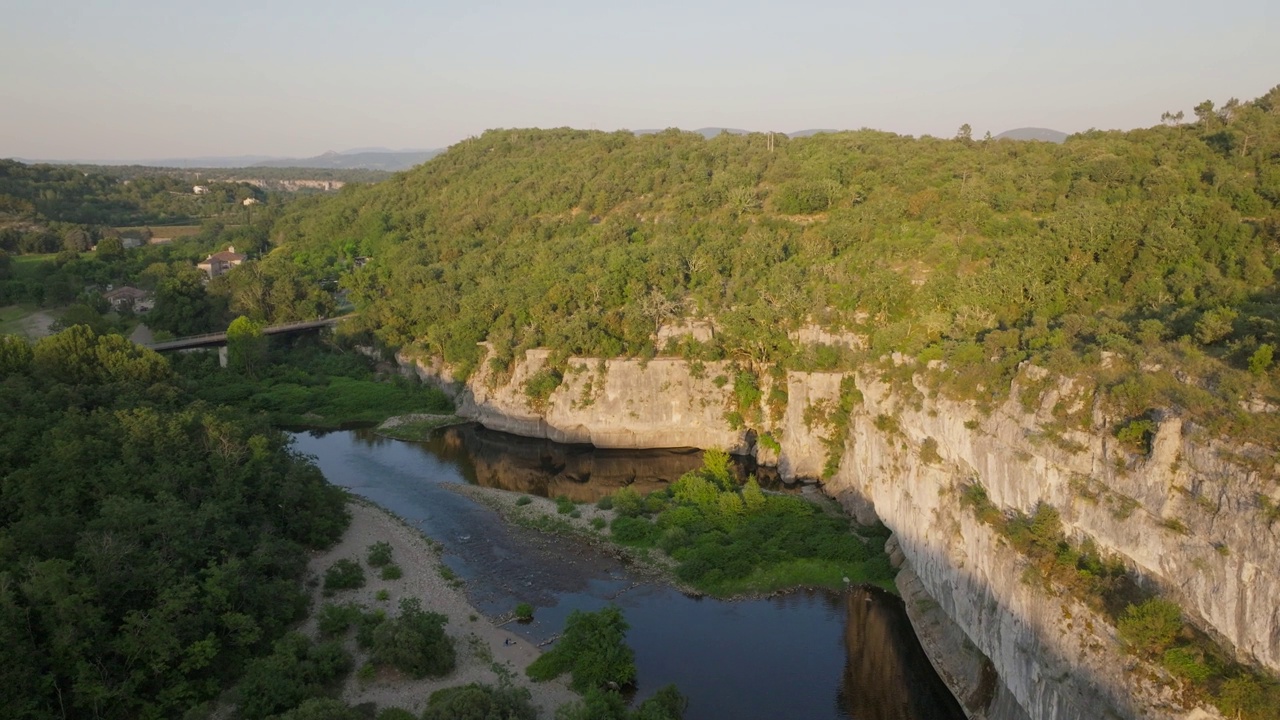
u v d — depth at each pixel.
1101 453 40.69
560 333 106.00
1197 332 48.97
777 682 54.06
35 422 66.94
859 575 66.75
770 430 95.44
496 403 111.31
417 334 134.00
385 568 69.06
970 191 105.62
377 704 50.84
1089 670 37.44
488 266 139.38
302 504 75.00
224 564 57.59
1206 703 31.92
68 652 46.69
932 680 53.41
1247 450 33.53
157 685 49.50
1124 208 84.88
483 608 63.91
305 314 150.50
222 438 73.31
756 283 105.31
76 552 52.03
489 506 85.38
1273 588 30.48
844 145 144.88
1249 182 85.00
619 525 77.12
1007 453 47.16
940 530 54.34
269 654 55.31
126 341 96.94
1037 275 74.81
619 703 47.53
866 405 73.88
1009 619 44.06
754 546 71.44
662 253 116.94
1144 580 37.72
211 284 150.00
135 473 63.72
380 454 103.69
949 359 58.97
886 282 89.19
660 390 101.38
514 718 45.22
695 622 61.44
